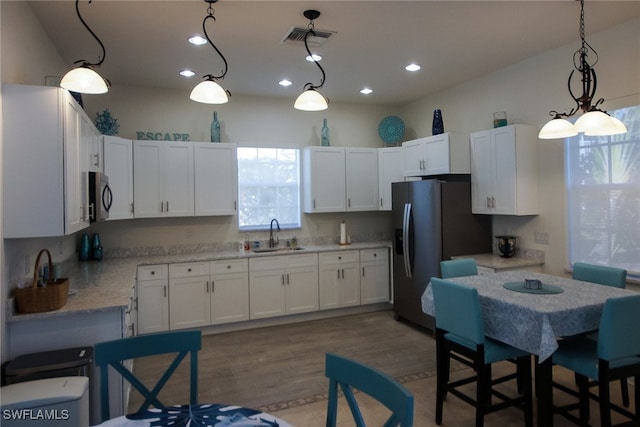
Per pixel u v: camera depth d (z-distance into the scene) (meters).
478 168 4.39
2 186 2.31
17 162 2.35
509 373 3.50
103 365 1.77
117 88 4.70
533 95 4.05
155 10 2.89
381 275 5.38
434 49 3.77
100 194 3.18
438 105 5.30
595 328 2.39
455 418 2.78
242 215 5.25
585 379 2.52
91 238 4.58
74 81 2.06
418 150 4.93
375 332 4.59
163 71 4.23
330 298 5.12
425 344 4.20
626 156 3.33
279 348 4.13
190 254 4.90
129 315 3.03
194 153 4.71
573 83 3.69
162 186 4.57
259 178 5.34
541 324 2.25
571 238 3.79
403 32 3.37
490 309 2.59
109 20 3.04
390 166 5.54
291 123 5.49
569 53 3.71
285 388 3.25
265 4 2.84
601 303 2.41
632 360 2.33
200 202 4.74
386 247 5.40
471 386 3.26
